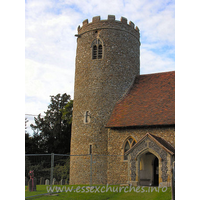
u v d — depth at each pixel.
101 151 22.73
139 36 28.25
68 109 46.75
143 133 20.83
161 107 21.73
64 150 45.59
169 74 25.31
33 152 44.19
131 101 23.69
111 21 25.78
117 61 25.08
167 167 17.62
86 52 25.86
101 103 23.88
